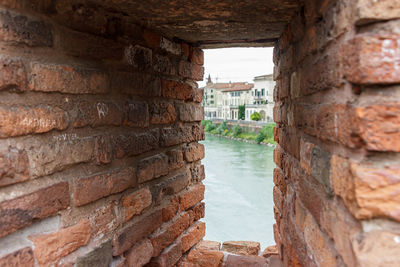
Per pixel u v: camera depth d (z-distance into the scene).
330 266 1.03
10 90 1.06
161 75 2.06
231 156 22.45
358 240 0.78
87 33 1.43
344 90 0.89
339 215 0.94
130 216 1.69
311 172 1.24
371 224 0.79
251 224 10.37
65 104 1.28
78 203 1.33
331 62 0.99
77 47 1.37
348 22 0.85
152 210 1.92
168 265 2.09
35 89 1.15
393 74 0.75
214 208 11.88
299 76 1.49
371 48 0.76
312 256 1.26
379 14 0.75
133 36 1.75
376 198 0.77
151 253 1.89
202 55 2.62
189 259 2.35
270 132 30.36
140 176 1.78
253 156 22.41
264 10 1.52
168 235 2.09
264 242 9.02
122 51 1.66
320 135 1.11
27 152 1.12
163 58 2.07
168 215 2.11
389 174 0.76
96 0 1.39
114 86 1.59
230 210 11.64
